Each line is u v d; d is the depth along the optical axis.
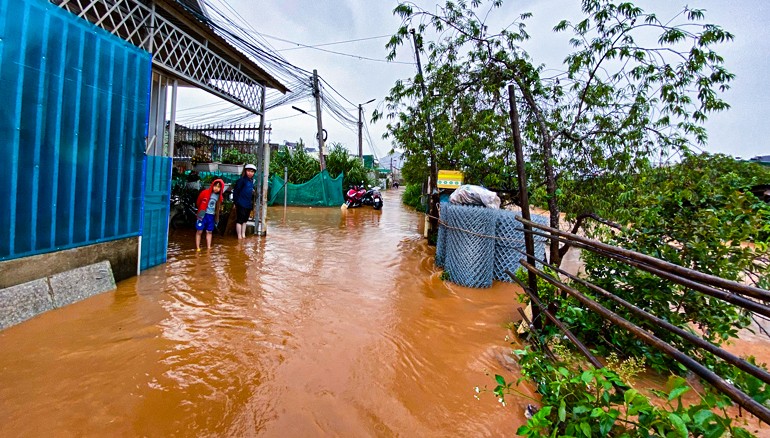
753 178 3.45
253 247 7.75
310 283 5.44
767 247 2.96
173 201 9.33
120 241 4.93
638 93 4.70
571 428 1.92
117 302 4.21
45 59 3.69
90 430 2.24
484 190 6.14
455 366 3.27
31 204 3.64
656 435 1.65
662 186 3.65
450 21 5.09
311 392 2.77
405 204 24.16
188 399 2.59
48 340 3.24
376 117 6.77
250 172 8.49
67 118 3.98
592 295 3.55
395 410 2.62
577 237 2.50
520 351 2.90
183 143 12.62
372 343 3.62
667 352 1.58
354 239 9.41
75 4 5.16
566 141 5.30
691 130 4.38
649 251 3.37
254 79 8.79
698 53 3.88
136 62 4.95
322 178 18.03
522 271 5.12
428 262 7.23
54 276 3.91
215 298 4.58
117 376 2.80
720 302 3.11
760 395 1.90
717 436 1.50
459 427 2.47
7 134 3.39
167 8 5.55
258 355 3.25
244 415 2.47
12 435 2.16
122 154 4.82
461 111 5.95
